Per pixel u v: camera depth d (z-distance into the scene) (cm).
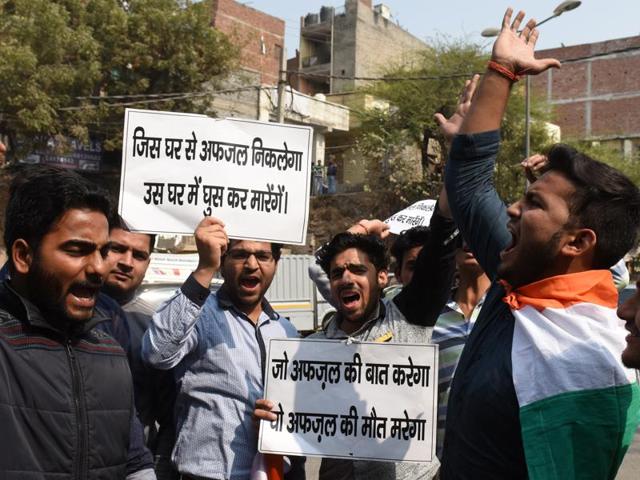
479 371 203
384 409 307
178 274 1260
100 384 226
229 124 333
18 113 1781
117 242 363
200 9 2170
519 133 2534
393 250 403
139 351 347
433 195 2539
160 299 847
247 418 323
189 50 2152
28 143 1942
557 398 181
